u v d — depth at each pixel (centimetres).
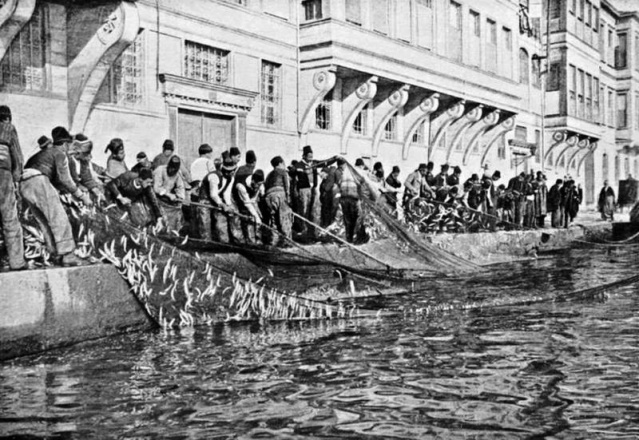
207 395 562
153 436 470
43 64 1291
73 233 847
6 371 645
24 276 719
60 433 476
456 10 2684
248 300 926
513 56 3130
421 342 761
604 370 637
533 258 1900
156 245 877
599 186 4253
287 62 1891
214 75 1683
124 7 1265
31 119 1265
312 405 536
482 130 2861
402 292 1120
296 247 1209
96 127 1377
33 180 794
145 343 772
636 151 4725
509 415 510
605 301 1051
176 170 1153
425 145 2600
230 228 1167
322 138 2030
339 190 1455
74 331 772
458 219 1934
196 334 826
